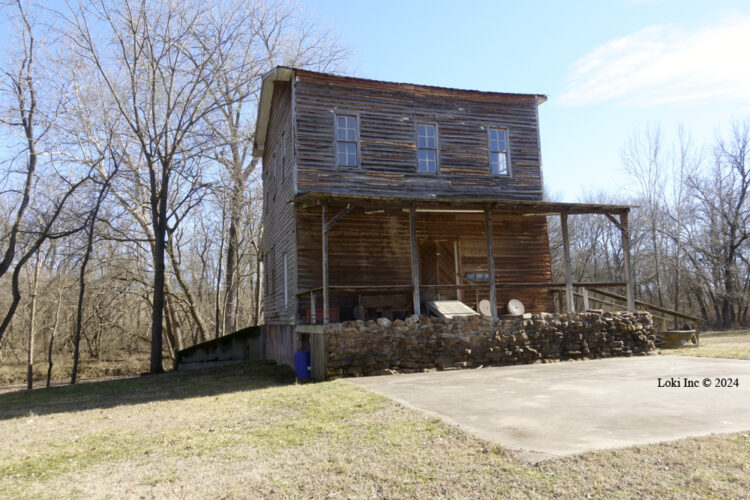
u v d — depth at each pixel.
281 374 13.96
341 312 14.49
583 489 3.93
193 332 32.72
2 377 23.20
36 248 19.17
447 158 16.12
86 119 19.78
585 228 40.56
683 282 36.47
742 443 4.91
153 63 20.47
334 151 14.82
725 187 35.88
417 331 11.94
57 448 6.53
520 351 12.59
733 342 18.31
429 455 5.00
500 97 17.03
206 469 5.15
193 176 22.72
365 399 8.13
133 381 15.84
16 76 18.86
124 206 22.86
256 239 32.41
